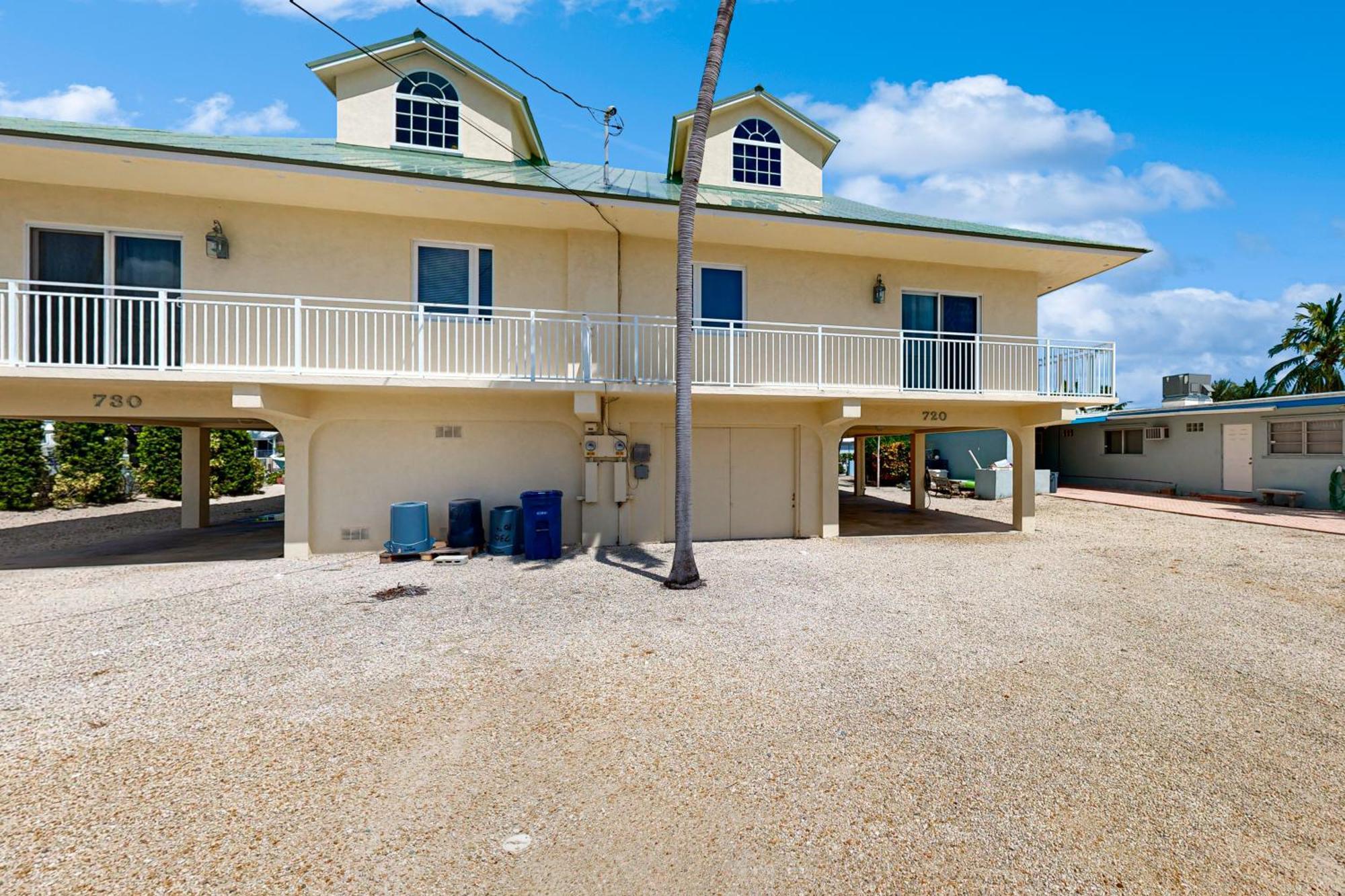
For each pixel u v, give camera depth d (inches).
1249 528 510.6
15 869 99.4
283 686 177.2
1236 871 100.8
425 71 440.1
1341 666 195.0
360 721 154.7
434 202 357.7
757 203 434.9
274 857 103.3
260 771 131.1
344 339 374.3
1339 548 413.4
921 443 661.3
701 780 127.9
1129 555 388.5
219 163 309.1
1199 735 148.6
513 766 133.5
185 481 523.5
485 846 106.9
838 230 395.2
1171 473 784.9
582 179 427.2
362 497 388.2
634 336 397.1
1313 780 128.8
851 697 169.9
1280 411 649.0
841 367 450.0
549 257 402.6
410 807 118.3
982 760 136.6
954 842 108.3
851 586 300.4
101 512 634.2
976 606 265.4
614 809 117.8
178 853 104.3
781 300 438.0
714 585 302.0
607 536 406.0
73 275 345.7
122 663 194.2
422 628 231.8
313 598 276.7
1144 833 111.0
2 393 328.2
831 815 115.8
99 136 334.3
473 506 379.2
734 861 103.0
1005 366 478.6
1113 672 189.3
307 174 319.3
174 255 359.3
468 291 394.3
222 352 360.2
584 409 370.6
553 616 248.1
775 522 453.7
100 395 340.5
